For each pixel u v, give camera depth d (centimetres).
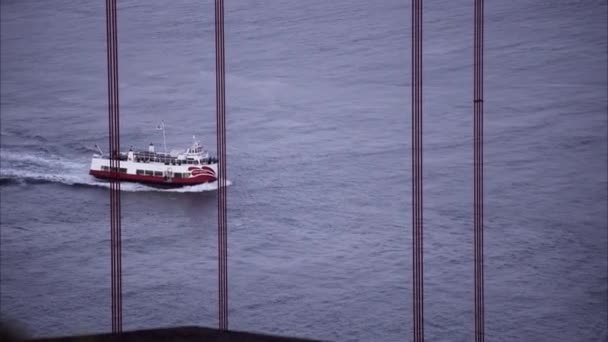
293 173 8756
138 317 6347
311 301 6419
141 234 7750
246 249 7331
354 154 8969
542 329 6031
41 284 6850
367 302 6425
